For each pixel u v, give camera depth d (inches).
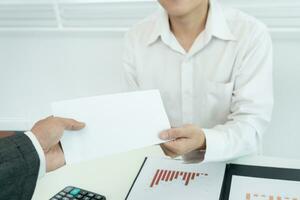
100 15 69.7
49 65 79.0
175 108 44.0
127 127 28.5
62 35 74.3
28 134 24.3
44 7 71.4
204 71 40.9
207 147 31.1
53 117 27.4
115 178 33.5
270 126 68.2
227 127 34.8
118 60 74.1
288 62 63.1
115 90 77.9
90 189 32.3
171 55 41.9
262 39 38.5
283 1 58.9
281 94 65.6
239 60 38.7
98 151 27.5
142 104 29.6
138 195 30.2
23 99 85.0
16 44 78.2
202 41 39.6
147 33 43.6
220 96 40.6
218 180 31.0
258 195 28.6
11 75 82.4
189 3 35.5
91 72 77.2
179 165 33.9
